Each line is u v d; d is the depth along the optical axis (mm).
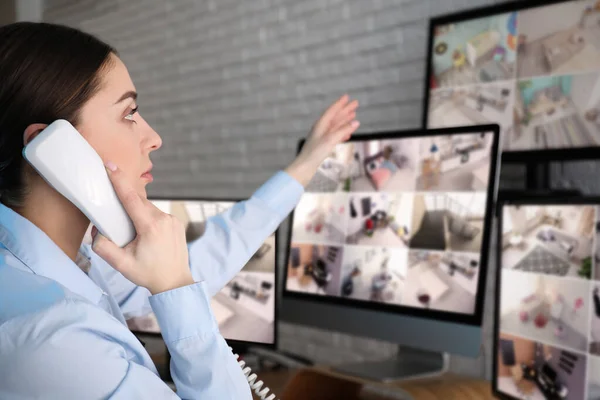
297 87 2068
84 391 512
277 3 2135
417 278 1254
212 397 624
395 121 1799
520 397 1054
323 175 1467
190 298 625
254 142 2201
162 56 2584
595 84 1313
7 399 500
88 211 590
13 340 508
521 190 1429
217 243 1038
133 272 614
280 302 1489
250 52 2225
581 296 953
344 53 1936
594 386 898
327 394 1278
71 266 628
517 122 1431
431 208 1265
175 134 2514
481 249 1170
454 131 1256
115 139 631
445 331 1189
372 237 1349
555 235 1030
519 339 1075
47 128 573
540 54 1404
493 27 1491
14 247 601
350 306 1348
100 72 620
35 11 3340
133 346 573
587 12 1336
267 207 1067
